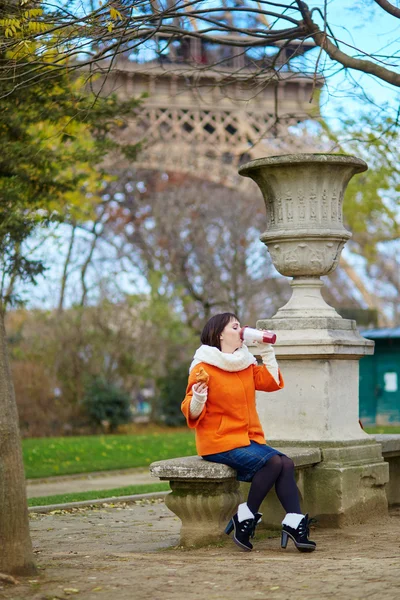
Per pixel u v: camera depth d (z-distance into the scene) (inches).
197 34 337.4
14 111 484.4
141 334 1159.6
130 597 173.8
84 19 289.7
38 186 530.6
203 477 238.4
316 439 275.0
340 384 283.9
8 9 320.5
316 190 287.3
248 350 263.4
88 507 408.2
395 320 1830.7
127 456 727.7
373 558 214.4
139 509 395.9
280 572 196.1
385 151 522.0
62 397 1099.3
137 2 289.7
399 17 306.0
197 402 236.7
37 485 571.8
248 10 317.4
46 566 214.2
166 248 1314.0
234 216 1245.1
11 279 629.3
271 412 285.1
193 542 247.9
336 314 288.4
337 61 324.2
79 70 448.5
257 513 237.6
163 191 1371.8
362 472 277.1
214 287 1263.5
